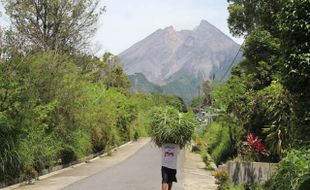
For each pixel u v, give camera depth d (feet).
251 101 58.13
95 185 51.80
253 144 52.31
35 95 58.49
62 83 69.72
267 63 72.84
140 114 192.03
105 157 97.45
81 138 81.35
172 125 37.65
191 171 71.97
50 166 65.82
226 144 76.13
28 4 96.02
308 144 37.06
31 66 59.82
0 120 48.98
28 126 54.29
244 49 77.46
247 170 44.55
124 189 48.75
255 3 92.43
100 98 103.50
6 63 55.36
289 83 36.96
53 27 99.35
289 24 36.32
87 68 108.47
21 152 53.11
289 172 32.68
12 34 58.13
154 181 55.88
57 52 81.15
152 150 120.26
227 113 68.49
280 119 48.47
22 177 53.83
